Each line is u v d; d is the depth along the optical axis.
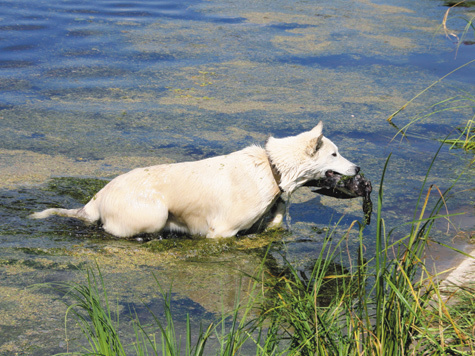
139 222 5.44
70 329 3.89
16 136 7.62
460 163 7.40
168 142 7.64
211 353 3.67
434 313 3.66
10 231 5.43
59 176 6.64
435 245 5.32
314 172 5.61
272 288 4.50
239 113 8.68
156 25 12.79
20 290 4.39
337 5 15.20
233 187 5.48
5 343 3.70
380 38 12.34
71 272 4.75
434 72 10.51
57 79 9.62
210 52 11.25
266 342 3.41
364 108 9.00
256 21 13.38
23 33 11.63
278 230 5.80
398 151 7.68
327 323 3.58
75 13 13.40
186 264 5.03
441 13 14.42
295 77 10.22
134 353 3.64
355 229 5.81
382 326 3.23
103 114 8.48
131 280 4.67
